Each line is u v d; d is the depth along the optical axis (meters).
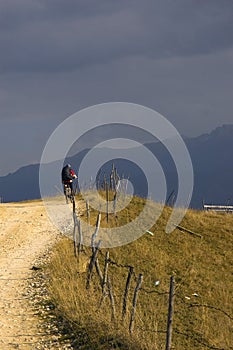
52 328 25.81
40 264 40.34
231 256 55.72
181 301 40.38
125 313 26.59
